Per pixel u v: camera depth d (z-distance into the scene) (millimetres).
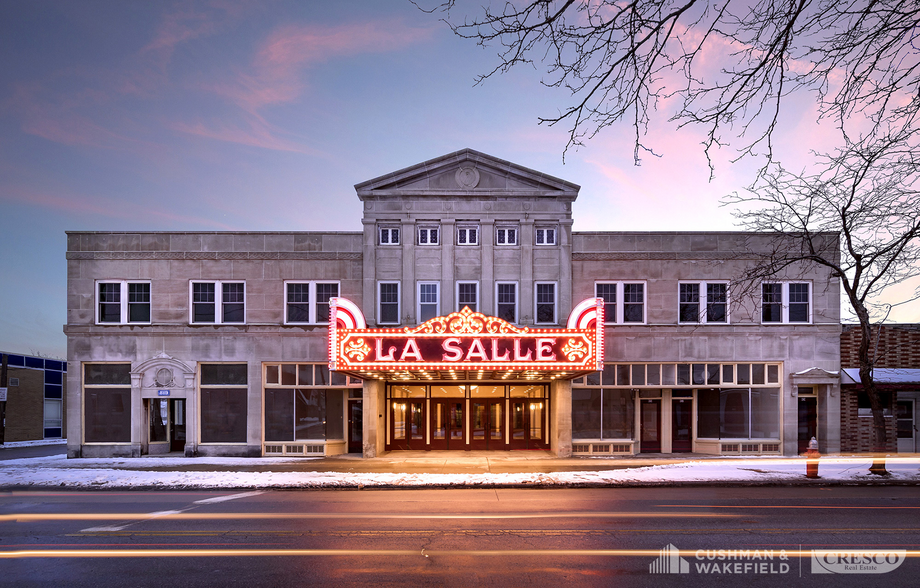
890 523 11820
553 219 23672
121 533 11273
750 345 23578
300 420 23578
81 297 23641
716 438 23609
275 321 23750
